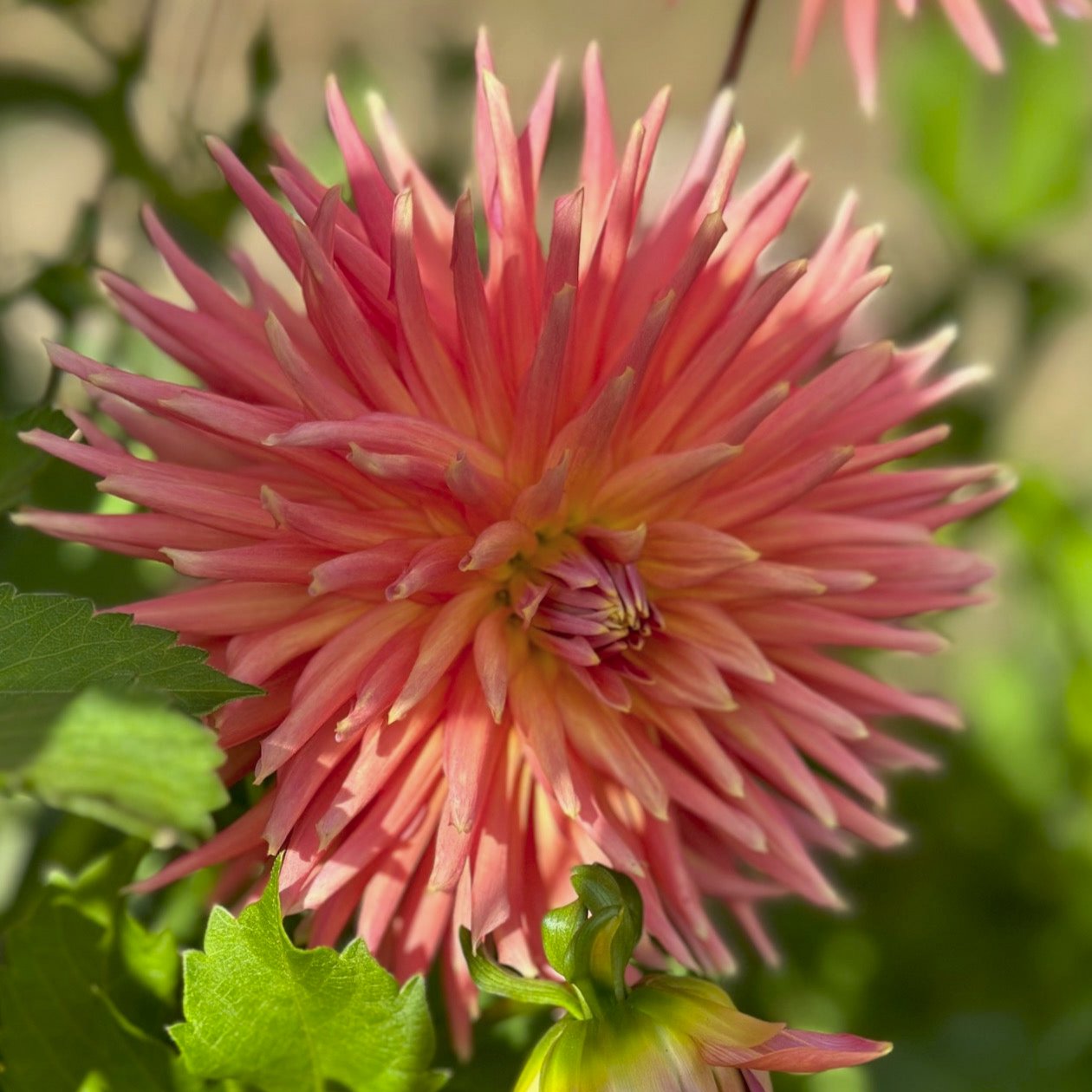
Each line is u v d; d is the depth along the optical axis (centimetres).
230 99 97
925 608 65
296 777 61
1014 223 89
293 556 62
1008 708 82
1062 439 137
